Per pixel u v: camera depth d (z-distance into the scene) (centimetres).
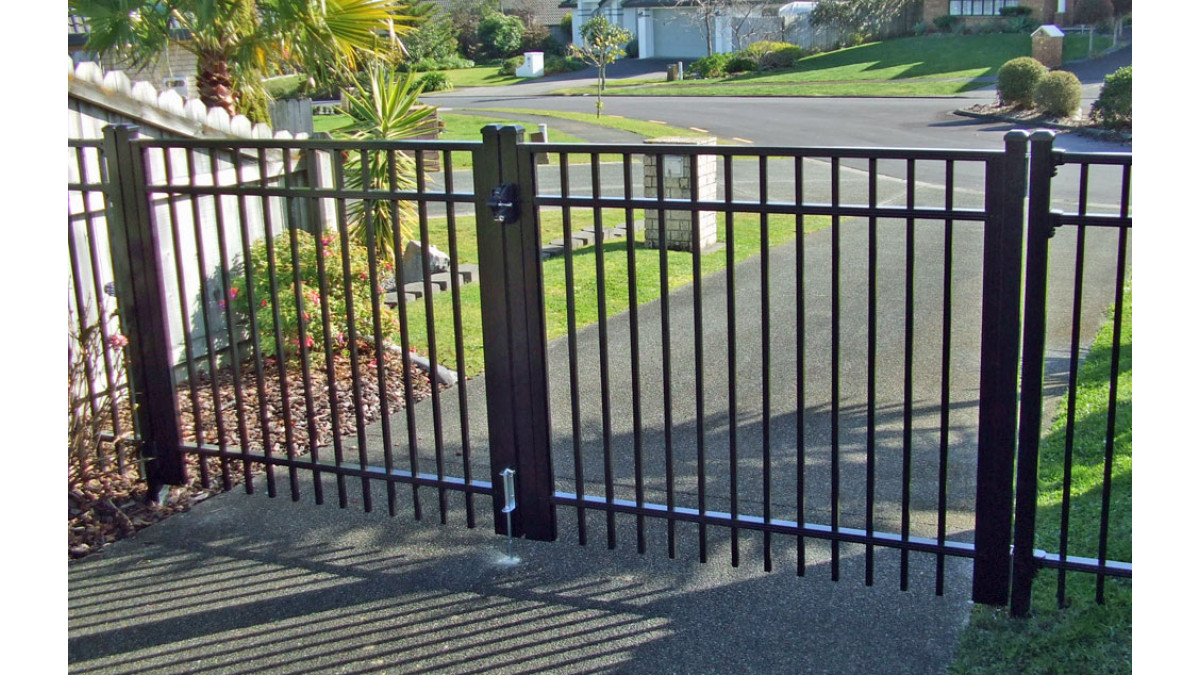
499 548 416
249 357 691
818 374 638
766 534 375
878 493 458
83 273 571
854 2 4325
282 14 824
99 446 463
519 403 399
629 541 419
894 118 2516
